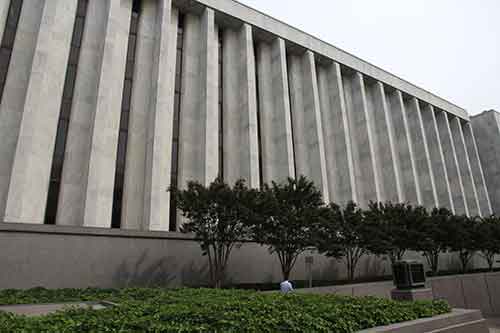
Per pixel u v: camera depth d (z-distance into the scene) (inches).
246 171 942.4
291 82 1194.0
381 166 1314.0
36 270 514.0
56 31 787.4
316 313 245.0
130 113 856.9
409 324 252.1
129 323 195.0
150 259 608.1
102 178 755.4
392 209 889.5
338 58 1298.0
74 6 836.6
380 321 254.4
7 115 693.3
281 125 1056.2
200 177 873.5
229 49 1079.6
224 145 976.9
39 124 713.0
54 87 753.6
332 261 863.7
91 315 223.8
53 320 210.4
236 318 214.1
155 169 794.8
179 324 197.6
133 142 831.7
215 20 1082.1
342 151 1167.0
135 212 788.6
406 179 1352.1
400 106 1438.2
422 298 396.5
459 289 790.5
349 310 260.4
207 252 599.5
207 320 209.0
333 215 691.4
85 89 800.3
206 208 563.5
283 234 599.8
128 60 904.9
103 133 768.3
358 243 740.0
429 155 1542.8
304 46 1210.0
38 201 677.9
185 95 947.3
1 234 502.6
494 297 867.4
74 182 732.7
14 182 637.3
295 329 215.9
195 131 931.3
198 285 636.1
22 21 762.2
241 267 693.3
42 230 530.0
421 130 1469.0
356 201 1141.1
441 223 978.1
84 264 551.5
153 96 855.7
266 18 1149.1
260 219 566.6
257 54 1164.5
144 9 957.8
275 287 645.3
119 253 585.0
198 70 991.6
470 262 1391.5
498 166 1713.8
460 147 1683.1
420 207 948.0
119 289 506.9
